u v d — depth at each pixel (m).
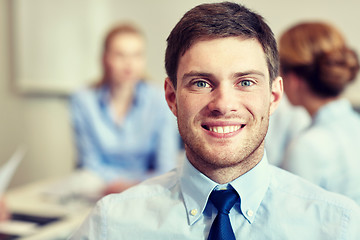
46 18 3.11
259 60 0.75
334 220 0.77
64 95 3.13
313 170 1.28
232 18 0.75
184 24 0.77
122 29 2.28
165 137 2.29
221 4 0.77
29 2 3.14
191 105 0.75
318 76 1.32
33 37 3.15
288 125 2.19
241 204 0.79
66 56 3.08
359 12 2.38
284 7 2.54
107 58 2.28
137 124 2.30
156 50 2.89
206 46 0.74
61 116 3.16
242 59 0.73
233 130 0.74
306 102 1.37
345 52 1.33
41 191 1.85
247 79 0.74
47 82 3.15
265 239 0.78
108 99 2.32
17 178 3.35
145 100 2.30
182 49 0.77
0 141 3.39
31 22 3.15
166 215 0.82
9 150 3.36
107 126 2.31
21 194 1.83
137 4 2.93
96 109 2.32
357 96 2.24
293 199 0.80
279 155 2.18
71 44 3.06
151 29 2.90
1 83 3.32
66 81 3.10
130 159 2.31
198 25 0.75
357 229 0.77
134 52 2.25
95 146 2.32
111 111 2.32
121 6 2.97
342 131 1.33
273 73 0.80
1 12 3.24
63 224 1.47
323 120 1.34
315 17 2.48
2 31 3.25
